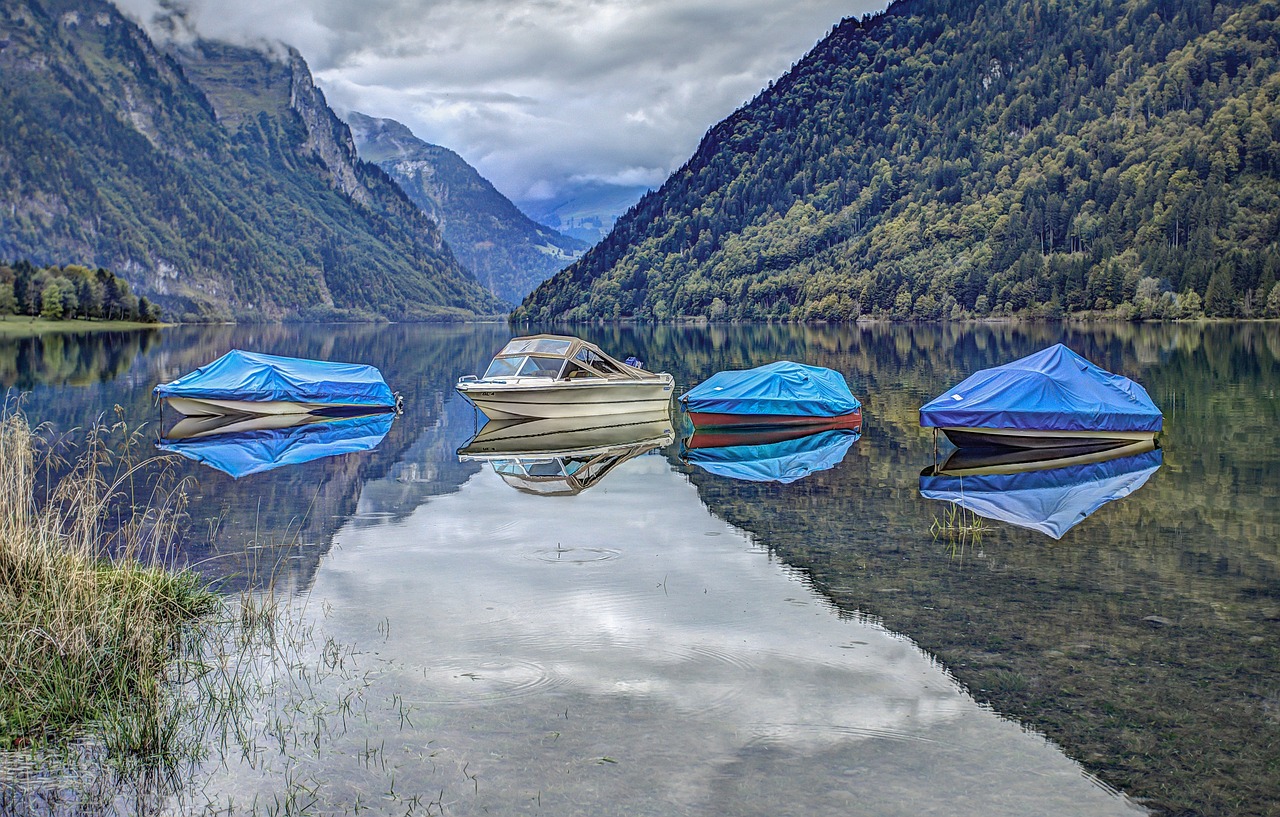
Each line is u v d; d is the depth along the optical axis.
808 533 12.43
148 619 7.83
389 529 12.66
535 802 5.60
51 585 7.97
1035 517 13.41
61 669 6.87
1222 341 68.00
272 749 6.22
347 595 9.51
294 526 12.85
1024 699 7.10
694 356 61.72
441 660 7.75
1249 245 145.25
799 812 5.52
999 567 10.70
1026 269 152.75
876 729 6.57
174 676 7.36
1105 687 7.32
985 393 19.94
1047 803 5.66
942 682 7.39
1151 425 19.86
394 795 5.68
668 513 13.73
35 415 26.77
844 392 25.30
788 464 18.42
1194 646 8.21
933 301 161.88
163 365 49.75
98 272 144.50
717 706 6.91
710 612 9.01
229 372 27.73
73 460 18.58
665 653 7.93
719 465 18.38
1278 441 20.31
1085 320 137.25
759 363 53.84
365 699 6.97
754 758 6.15
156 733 6.32
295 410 27.88
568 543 11.84
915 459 18.91
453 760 6.09
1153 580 10.18
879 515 13.58
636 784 5.81
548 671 7.53
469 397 24.91
